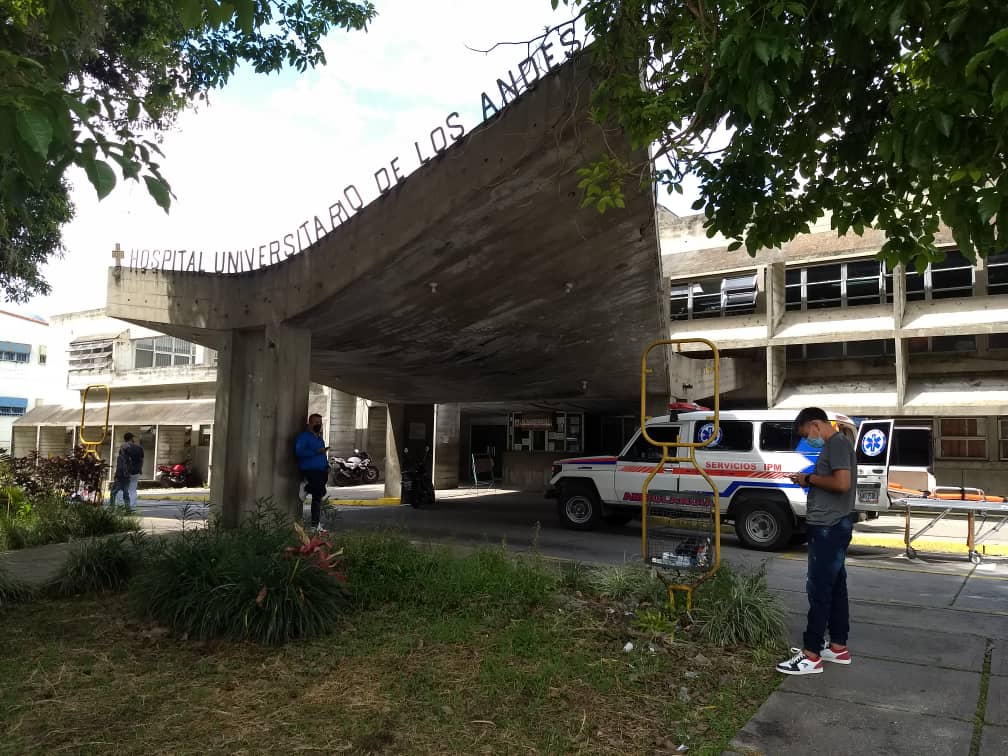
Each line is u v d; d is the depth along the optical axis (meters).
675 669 4.76
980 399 19.33
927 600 7.62
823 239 22.22
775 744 3.72
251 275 10.17
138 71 10.73
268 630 5.04
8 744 3.53
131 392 34.44
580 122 7.32
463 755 3.48
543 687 4.31
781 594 7.61
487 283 9.87
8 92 2.71
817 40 4.77
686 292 24.06
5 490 11.29
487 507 18.06
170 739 3.62
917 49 4.93
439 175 8.25
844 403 21.03
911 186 5.75
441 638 5.16
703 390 18.30
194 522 12.11
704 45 5.52
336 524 10.38
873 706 4.26
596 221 8.94
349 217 9.05
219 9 3.22
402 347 12.18
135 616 5.76
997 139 3.76
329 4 11.10
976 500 10.87
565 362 14.09
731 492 11.38
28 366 50.19
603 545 11.27
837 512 4.85
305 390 10.12
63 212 12.66
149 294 10.59
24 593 6.40
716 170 5.98
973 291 19.88
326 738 3.65
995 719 4.07
